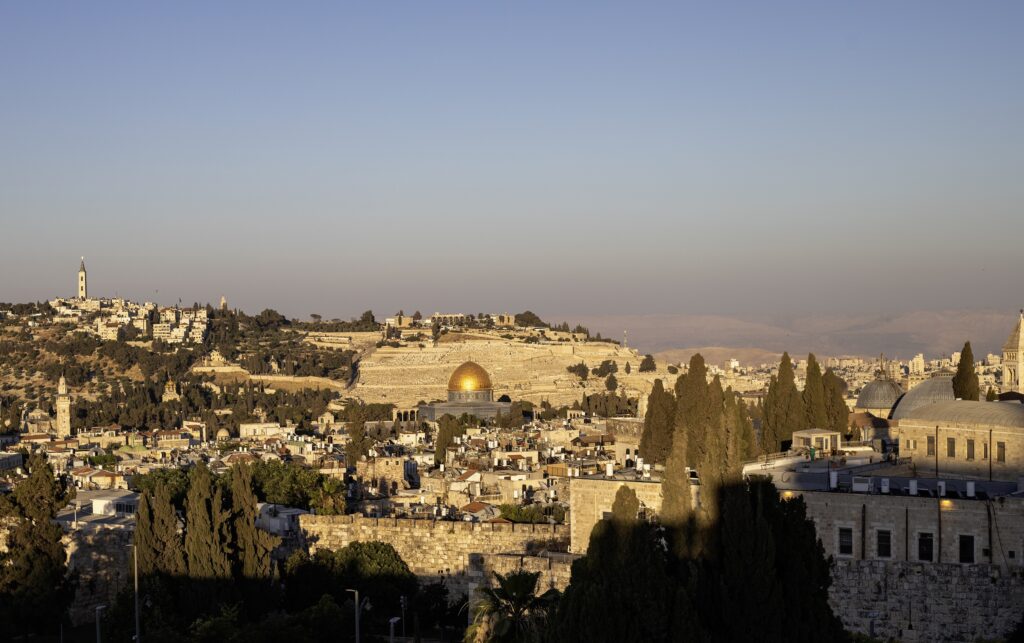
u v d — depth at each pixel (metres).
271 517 157.50
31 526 131.12
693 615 82.75
